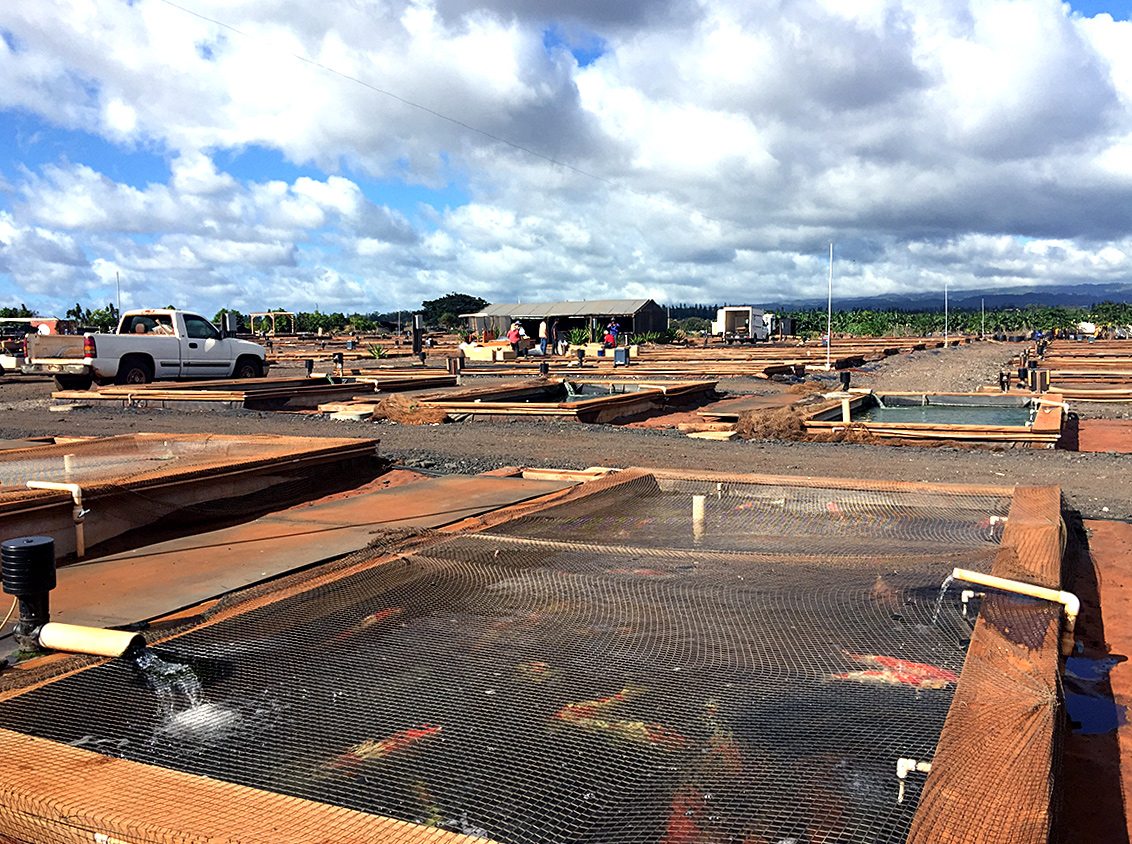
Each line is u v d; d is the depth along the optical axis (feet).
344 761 9.22
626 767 8.95
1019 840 6.76
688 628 13.01
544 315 222.48
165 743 9.64
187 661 12.01
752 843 7.44
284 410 61.11
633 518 21.30
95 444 30.58
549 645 12.49
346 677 11.47
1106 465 32.45
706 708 10.27
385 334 249.34
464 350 131.95
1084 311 357.82
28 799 8.07
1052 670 10.45
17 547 13.09
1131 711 11.91
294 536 21.42
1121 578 18.17
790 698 10.53
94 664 11.99
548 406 50.47
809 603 14.07
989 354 136.98
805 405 50.19
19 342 122.01
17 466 25.03
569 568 16.34
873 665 11.54
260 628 13.30
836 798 8.16
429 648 12.41
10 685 11.32
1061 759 9.32
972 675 10.28
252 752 9.44
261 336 226.79
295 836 7.38
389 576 15.85
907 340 191.52
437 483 28.45
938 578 15.17
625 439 41.91
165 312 70.18
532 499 25.61
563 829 7.80
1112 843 8.84
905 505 22.15
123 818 7.68
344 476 30.96
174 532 22.58
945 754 8.26
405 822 7.68
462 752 9.34
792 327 237.86
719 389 73.67
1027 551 16.11
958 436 39.60
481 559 16.75
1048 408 46.39
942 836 6.87
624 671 11.48
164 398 59.57
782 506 22.62
